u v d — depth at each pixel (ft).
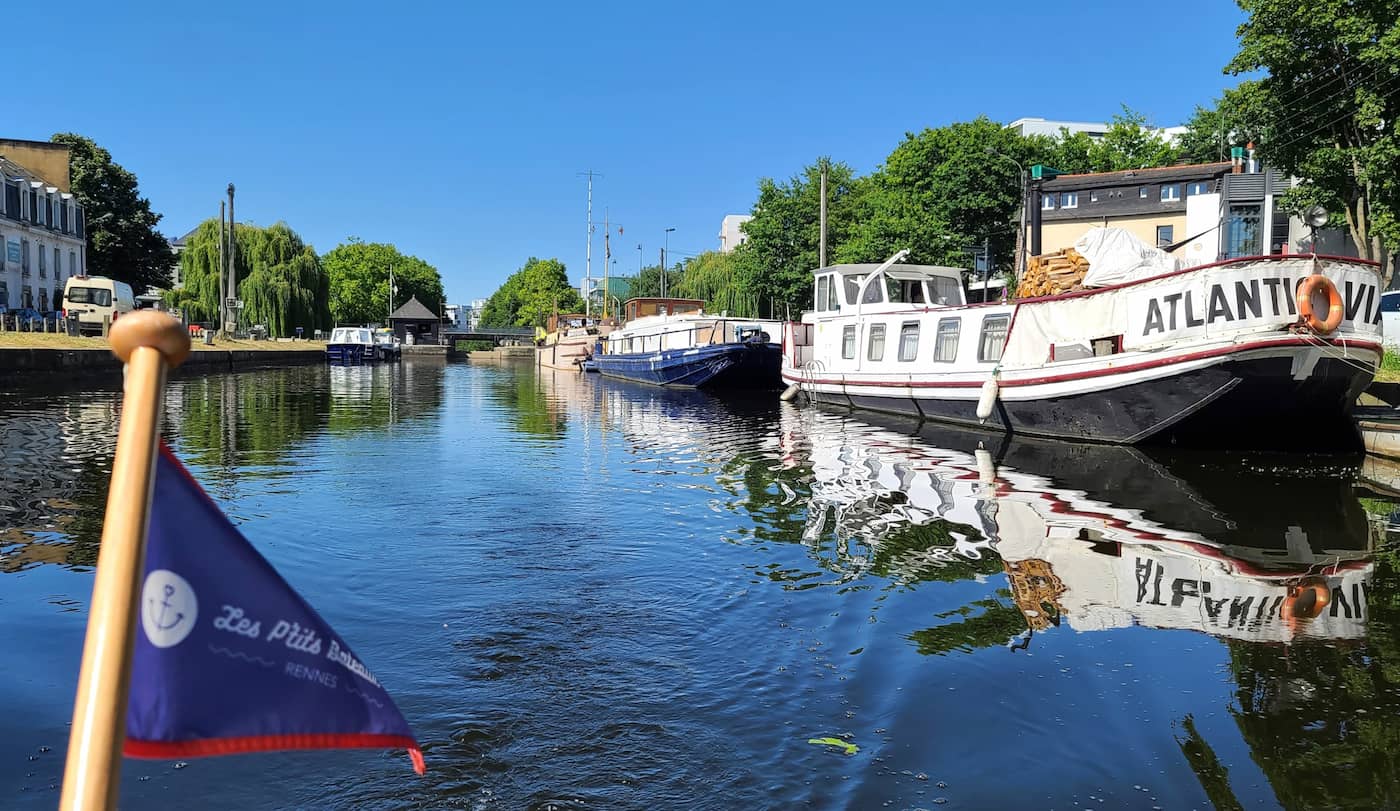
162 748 5.85
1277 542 25.90
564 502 31.91
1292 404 42.45
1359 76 83.76
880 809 11.06
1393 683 15.24
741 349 97.30
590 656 16.35
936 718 13.69
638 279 322.34
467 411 72.54
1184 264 48.24
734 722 13.53
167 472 5.89
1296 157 92.68
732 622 18.42
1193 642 17.28
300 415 65.05
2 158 148.66
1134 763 12.36
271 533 26.32
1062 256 52.19
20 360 81.61
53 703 14.02
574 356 164.25
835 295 79.25
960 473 39.37
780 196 162.50
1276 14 86.28
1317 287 40.14
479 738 12.89
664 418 67.67
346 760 12.07
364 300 321.32
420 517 28.94
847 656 16.42
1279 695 14.73
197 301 195.62
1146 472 39.52
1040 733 13.21
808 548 25.07
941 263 136.46
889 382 67.21
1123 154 183.21
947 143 143.95
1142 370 44.70
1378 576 22.21
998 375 54.13
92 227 178.40
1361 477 37.93
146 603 5.78
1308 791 11.61
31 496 30.42
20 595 19.52
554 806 11.04
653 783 11.67
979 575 22.21
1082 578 21.94
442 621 18.38
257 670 6.13
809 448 48.70
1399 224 81.00
